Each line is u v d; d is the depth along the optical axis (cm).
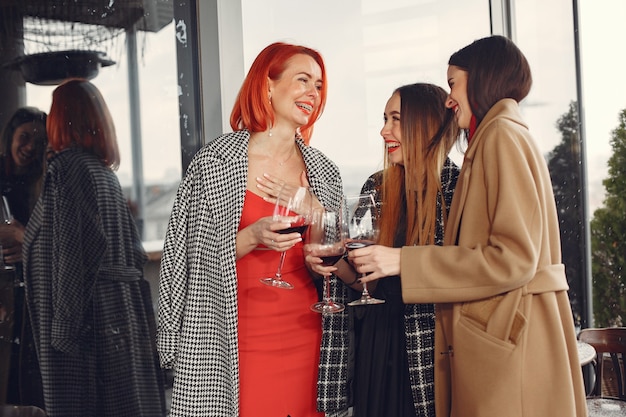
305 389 189
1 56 210
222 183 180
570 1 362
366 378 189
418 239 188
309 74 195
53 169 220
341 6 299
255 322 184
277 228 165
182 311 181
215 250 177
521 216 150
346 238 167
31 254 215
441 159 191
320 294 196
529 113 359
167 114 248
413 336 182
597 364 283
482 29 346
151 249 245
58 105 221
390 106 200
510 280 149
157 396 245
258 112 192
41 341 217
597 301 376
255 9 271
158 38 245
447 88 334
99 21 231
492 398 153
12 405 212
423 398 181
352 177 303
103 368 231
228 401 178
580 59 364
